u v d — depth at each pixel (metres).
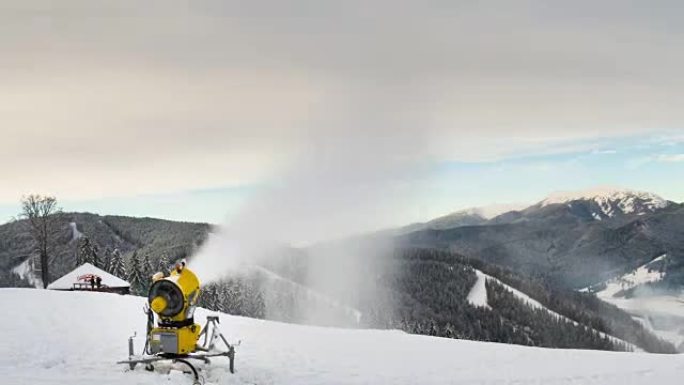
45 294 31.39
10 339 18.91
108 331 21.64
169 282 14.66
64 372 14.65
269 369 17.03
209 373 15.59
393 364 19.45
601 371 19.30
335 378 16.77
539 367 19.91
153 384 13.47
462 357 21.47
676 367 20.16
